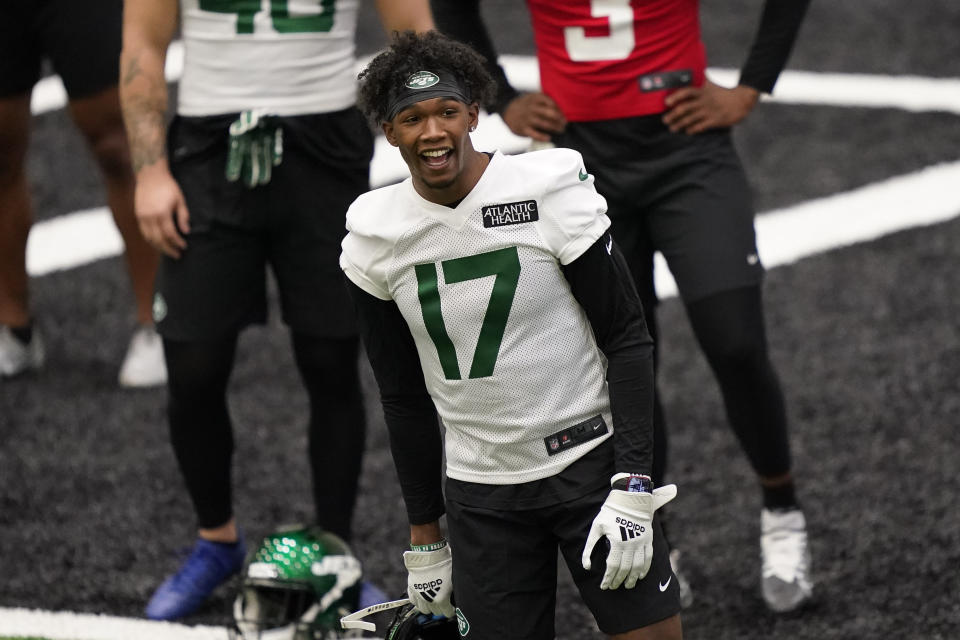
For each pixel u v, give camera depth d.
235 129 12.72
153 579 14.67
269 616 12.51
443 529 15.18
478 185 9.27
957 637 12.78
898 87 29.25
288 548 12.30
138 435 18.14
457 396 9.66
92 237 24.41
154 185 12.92
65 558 15.14
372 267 9.51
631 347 9.48
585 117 13.29
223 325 13.11
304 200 13.00
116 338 21.08
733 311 12.80
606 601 9.70
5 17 17.95
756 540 14.98
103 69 18.05
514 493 9.76
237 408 18.88
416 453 10.13
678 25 13.08
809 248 22.97
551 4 13.27
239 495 16.53
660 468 13.37
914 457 16.55
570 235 9.27
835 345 19.75
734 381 13.02
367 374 19.64
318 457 13.72
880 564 14.23
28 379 19.84
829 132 27.38
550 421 9.58
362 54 30.91
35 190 26.02
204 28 12.91
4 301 19.66
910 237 23.12
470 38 14.25
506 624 9.93
